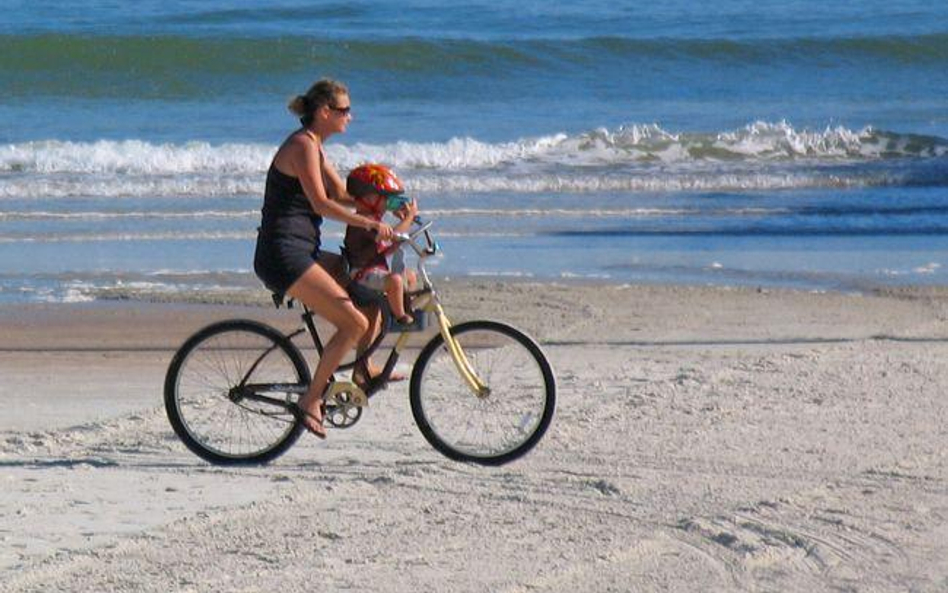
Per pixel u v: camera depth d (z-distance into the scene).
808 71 143.88
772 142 97.81
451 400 32.12
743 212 76.75
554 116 115.81
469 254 63.69
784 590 23.58
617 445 32.75
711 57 145.38
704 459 31.52
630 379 39.97
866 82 138.38
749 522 26.88
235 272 60.09
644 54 144.00
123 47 130.50
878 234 70.38
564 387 38.94
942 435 33.47
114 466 31.61
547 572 24.25
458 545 25.67
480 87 130.50
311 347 46.59
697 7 185.38
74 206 77.50
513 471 30.83
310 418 31.25
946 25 165.38
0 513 27.69
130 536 26.19
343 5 177.12
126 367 44.06
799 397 37.28
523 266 61.12
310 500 28.58
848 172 89.25
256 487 29.69
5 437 34.34
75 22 159.75
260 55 132.88
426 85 131.00
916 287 56.72
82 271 60.31
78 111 115.50
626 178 85.88
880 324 49.34
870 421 34.75
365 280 31.09
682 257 63.69
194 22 163.62
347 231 31.36
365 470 31.02
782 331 48.19
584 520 27.20
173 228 71.00
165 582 23.69
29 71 127.56
